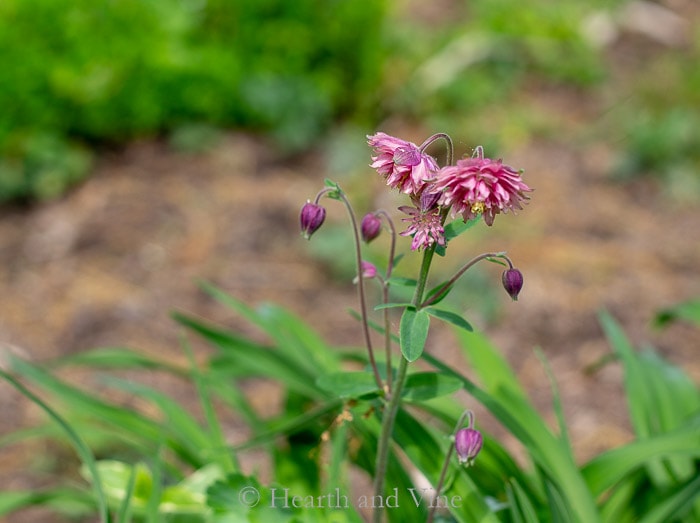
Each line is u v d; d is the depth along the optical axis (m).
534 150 6.96
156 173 6.26
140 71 6.49
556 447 2.28
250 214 5.86
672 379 2.81
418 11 9.28
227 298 2.85
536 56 8.20
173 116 6.74
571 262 5.50
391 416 1.97
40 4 6.18
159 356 4.64
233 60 6.75
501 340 4.83
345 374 2.03
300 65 7.04
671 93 7.51
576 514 2.16
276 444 2.67
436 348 4.75
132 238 5.58
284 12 7.00
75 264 5.36
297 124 6.74
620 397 4.38
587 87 8.00
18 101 6.17
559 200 6.26
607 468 2.33
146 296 5.09
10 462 3.93
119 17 6.43
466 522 2.08
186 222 5.76
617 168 6.57
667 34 8.99
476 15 8.98
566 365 4.64
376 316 5.00
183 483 2.53
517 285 1.82
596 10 9.10
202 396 2.64
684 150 6.69
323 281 5.33
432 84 7.55
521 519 2.08
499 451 2.39
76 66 6.32
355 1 7.05
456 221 1.81
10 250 5.50
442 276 5.21
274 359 2.76
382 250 5.38
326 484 2.52
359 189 6.18
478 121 7.29
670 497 2.30
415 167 1.71
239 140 6.70
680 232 5.92
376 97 7.35
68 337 4.79
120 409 2.76
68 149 6.22
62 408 4.14
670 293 5.21
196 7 6.90
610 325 2.87
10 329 4.83
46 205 5.91
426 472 2.19
